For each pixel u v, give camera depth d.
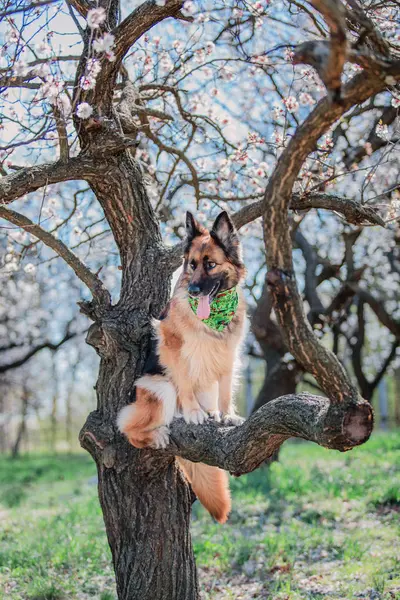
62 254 5.32
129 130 5.47
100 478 5.01
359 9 3.08
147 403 4.89
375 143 9.82
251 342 17.88
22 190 4.79
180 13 4.96
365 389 18.34
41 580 6.24
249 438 4.09
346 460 11.22
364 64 2.94
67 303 19.89
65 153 4.92
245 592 5.89
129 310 5.25
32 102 5.20
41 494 12.55
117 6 5.25
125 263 5.44
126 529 4.88
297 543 6.95
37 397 26.97
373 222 5.08
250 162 7.58
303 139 3.15
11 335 19.64
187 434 4.67
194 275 5.18
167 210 7.95
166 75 6.99
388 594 5.23
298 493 9.13
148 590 4.80
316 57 2.92
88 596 6.06
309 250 13.46
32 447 35.59
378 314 13.96
